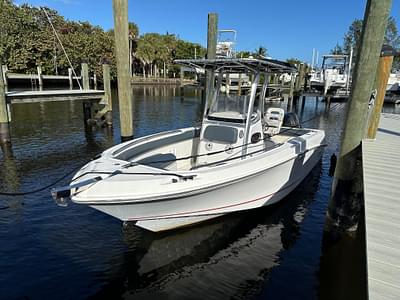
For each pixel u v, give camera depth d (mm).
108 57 36250
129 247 4242
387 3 3717
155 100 25656
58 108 18016
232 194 4504
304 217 5293
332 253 4254
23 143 9781
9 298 3262
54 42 30859
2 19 27672
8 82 26781
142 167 4086
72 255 4039
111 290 3463
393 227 2727
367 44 3908
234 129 5152
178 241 4418
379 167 4367
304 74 25609
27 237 4410
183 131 6039
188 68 5742
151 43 52406
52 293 3367
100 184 3631
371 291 1940
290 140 6000
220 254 4180
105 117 12531
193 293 3459
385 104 26391
